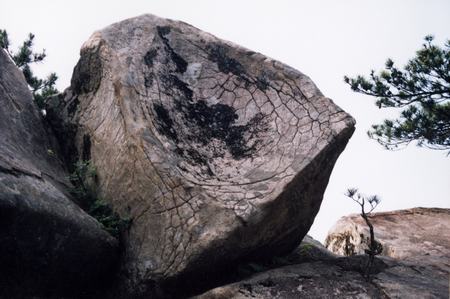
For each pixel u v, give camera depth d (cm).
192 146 455
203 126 473
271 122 471
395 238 652
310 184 448
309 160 429
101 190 474
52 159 513
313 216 486
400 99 972
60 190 464
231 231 404
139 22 514
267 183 425
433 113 937
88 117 506
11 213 361
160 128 451
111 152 466
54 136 542
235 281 433
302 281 420
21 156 451
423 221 726
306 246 534
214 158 454
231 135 471
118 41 495
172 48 512
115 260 444
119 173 457
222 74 507
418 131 945
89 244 420
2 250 368
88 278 434
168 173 427
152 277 418
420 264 522
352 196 433
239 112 486
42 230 386
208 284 432
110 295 438
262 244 446
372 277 438
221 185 429
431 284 450
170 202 425
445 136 945
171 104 473
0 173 372
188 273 414
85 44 509
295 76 488
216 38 525
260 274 428
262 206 411
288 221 451
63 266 411
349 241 685
